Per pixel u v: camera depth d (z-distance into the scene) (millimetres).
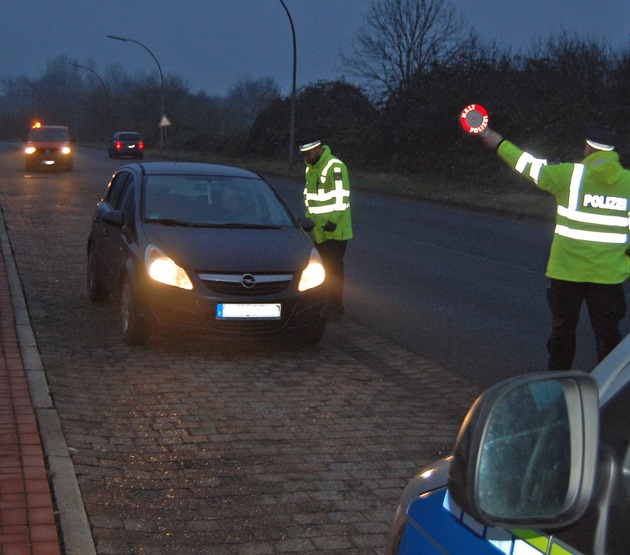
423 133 34688
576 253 5988
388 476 5262
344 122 44250
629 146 26297
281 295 7738
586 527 1749
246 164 46156
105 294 9844
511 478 1686
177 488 4996
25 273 11719
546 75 32812
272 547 4316
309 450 5641
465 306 10508
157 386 6883
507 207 22281
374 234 17625
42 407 6137
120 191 9562
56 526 4320
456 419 6375
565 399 1718
